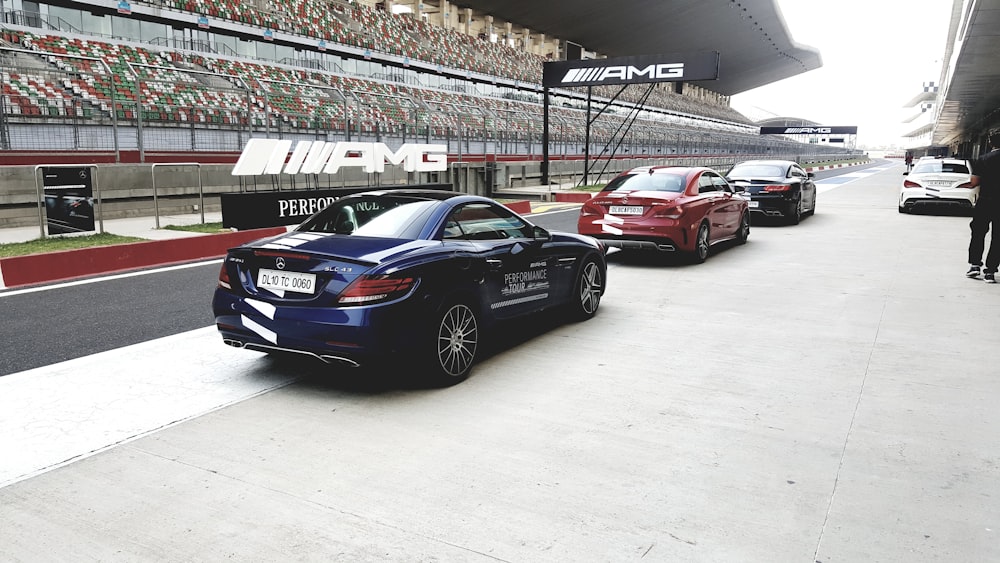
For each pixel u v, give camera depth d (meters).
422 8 48.91
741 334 6.43
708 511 3.18
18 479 3.42
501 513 3.14
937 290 8.57
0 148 15.77
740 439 4.00
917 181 18.39
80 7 24.98
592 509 3.19
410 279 4.55
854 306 7.64
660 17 63.12
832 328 6.65
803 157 92.75
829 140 126.25
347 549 2.84
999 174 8.80
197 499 3.24
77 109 17.14
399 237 4.96
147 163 16.34
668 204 9.91
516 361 5.55
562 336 6.36
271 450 3.79
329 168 15.14
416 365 4.70
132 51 26.11
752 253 11.92
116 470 3.53
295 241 4.91
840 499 3.31
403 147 17.11
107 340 5.98
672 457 3.75
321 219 5.48
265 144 13.43
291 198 13.53
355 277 4.40
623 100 62.34
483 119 26.95
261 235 12.52
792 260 11.09
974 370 5.33
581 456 3.75
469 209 5.61
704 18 68.44
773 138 82.88
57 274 9.07
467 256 5.10
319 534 2.95
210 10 29.25
